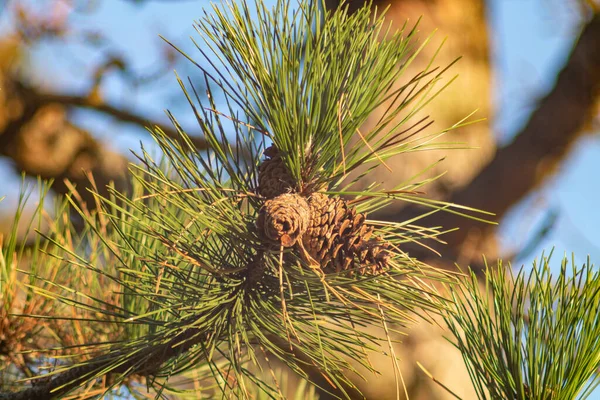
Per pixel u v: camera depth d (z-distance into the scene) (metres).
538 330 1.15
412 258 1.14
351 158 1.16
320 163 1.15
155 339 1.15
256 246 1.14
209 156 1.15
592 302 1.13
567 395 1.13
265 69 1.14
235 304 1.13
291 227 1.10
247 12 1.13
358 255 1.12
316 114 1.15
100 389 1.22
